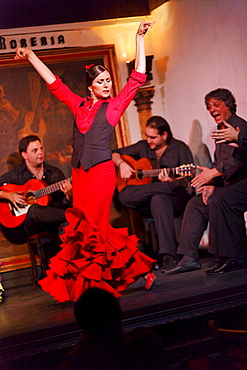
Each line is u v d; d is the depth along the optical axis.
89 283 3.74
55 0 5.98
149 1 6.31
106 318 2.34
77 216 3.82
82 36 6.18
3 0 5.78
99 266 3.72
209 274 4.63
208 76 5.81
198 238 5.08
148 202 5.59
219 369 3.26
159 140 5.98
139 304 3.71
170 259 5.15
